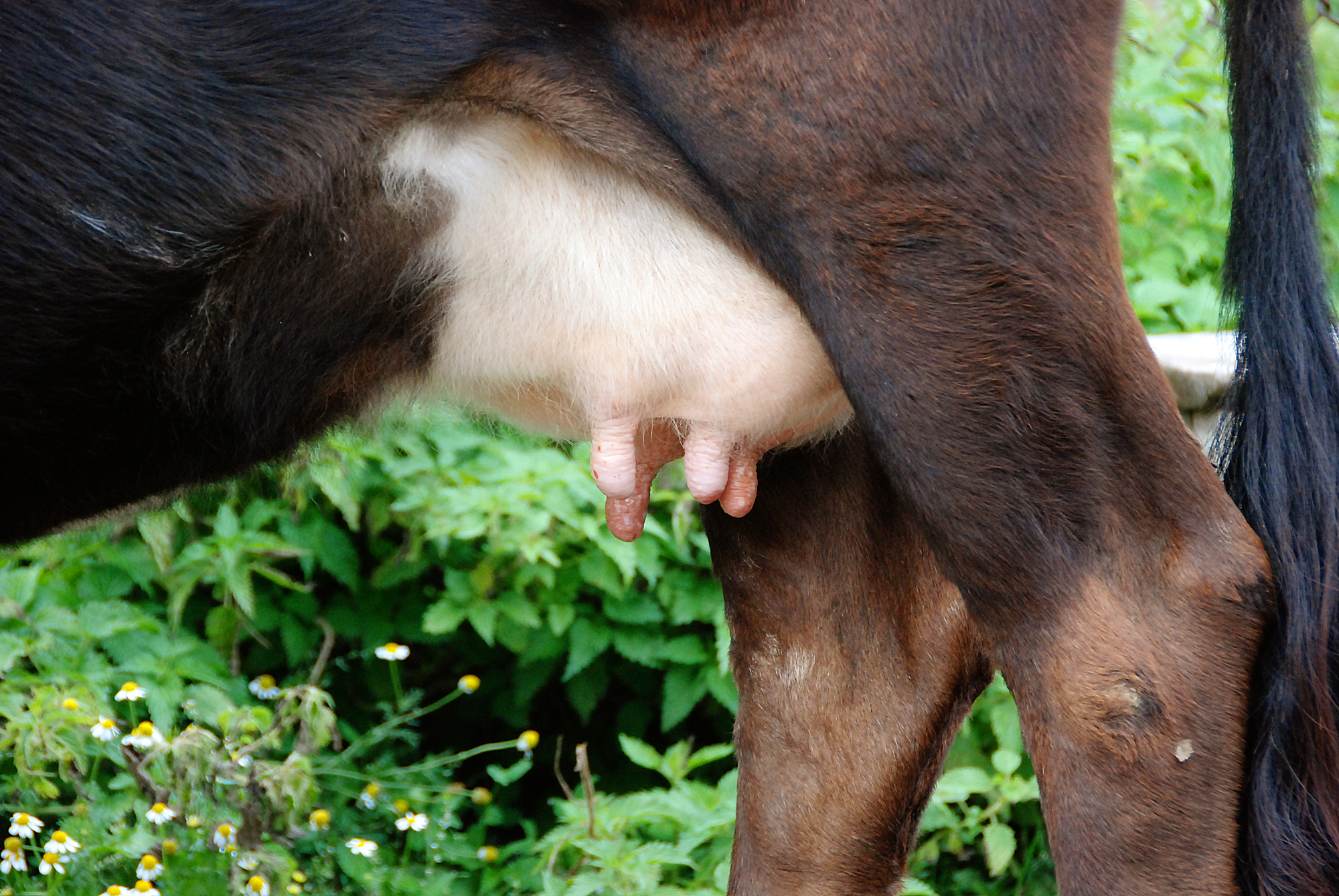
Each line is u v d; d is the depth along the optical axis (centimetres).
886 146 229
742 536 252
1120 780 231
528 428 247
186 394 235
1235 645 232
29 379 232
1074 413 232
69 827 258
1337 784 233
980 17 229
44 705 258
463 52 231
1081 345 231
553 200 235
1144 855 231
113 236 230
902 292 231
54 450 235
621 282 237
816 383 239
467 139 234
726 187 232
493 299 238
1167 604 232
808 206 231
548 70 232
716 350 238
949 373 231
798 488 250
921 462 233
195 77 230
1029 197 230
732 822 262
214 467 239
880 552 249
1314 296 240
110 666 269
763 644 252
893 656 249
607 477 242
